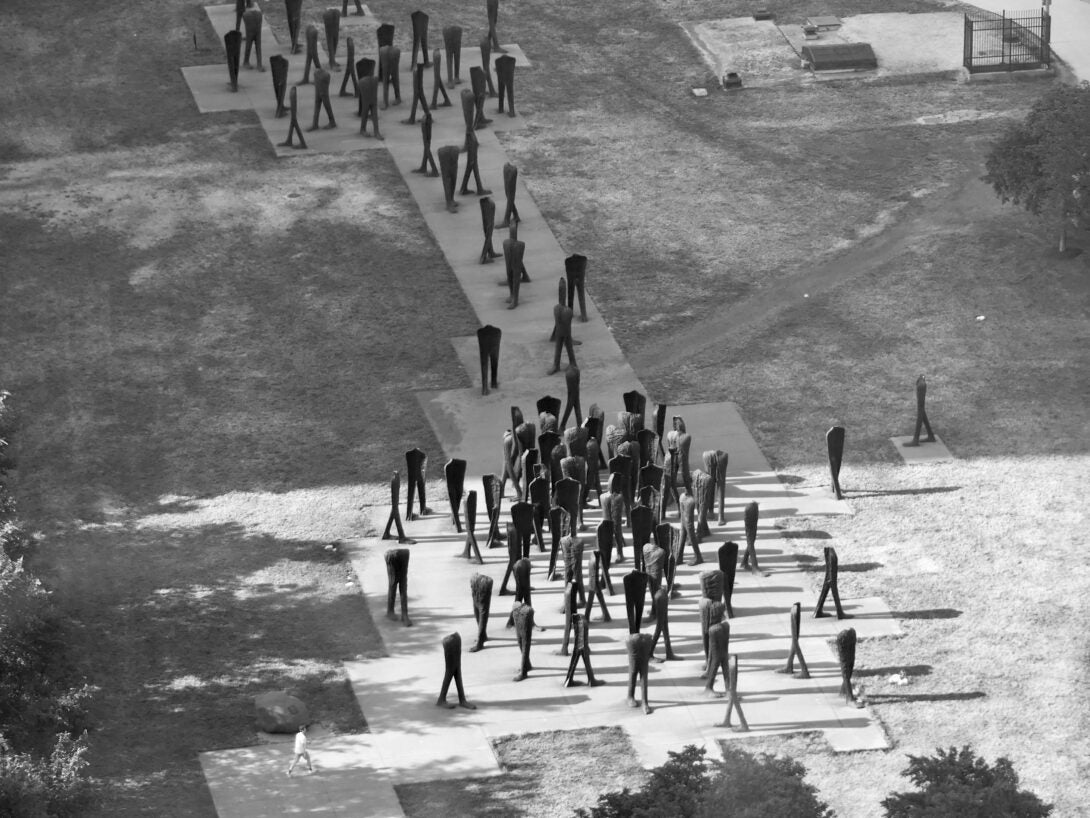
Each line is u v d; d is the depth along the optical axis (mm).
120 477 53156
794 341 59719
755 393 57094
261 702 43094
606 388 57500
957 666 45406
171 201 67188
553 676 45188
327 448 54500
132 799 40750
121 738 42750
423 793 41188
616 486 50062
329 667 45438
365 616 47406
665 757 42406
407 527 50938
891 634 46562
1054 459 53594
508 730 43281
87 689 41750
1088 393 56500
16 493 52281
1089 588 48125
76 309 61031
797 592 48156
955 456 53906
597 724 43531
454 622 47156
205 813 40406
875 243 65125
